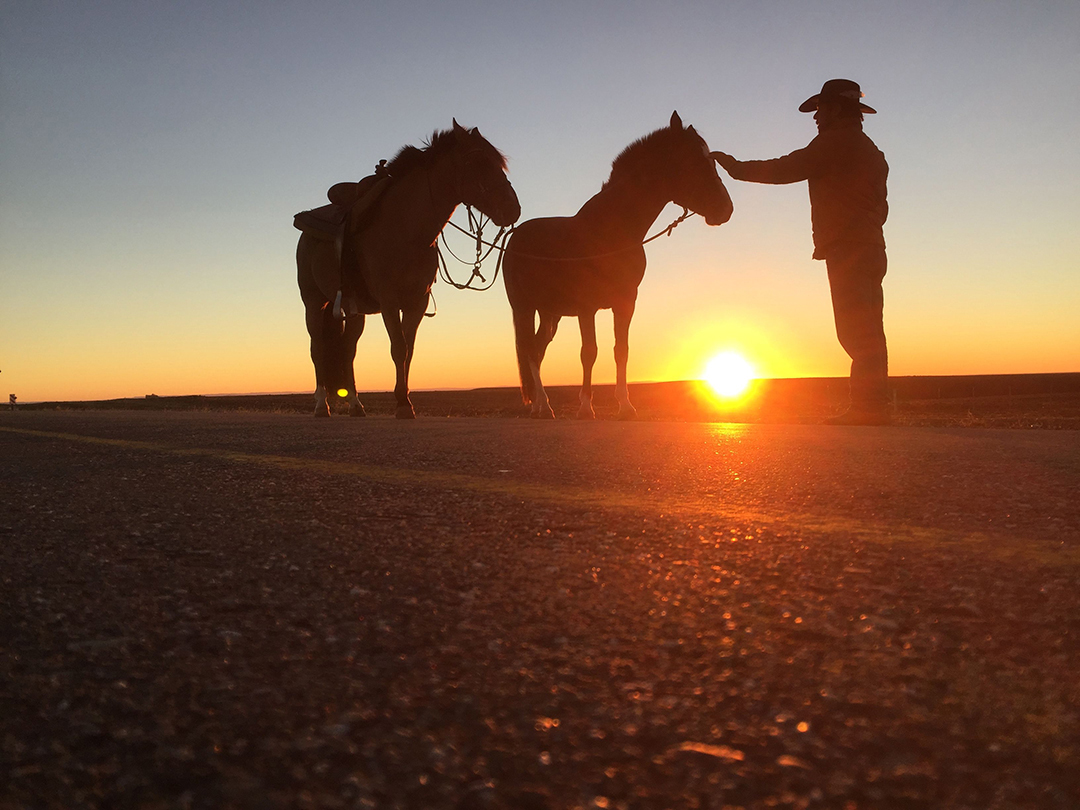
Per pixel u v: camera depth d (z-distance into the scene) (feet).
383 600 6.00
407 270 29.76
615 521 8.77
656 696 4.13
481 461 14.62
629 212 29.07
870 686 4.18
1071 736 3.60
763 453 14.94
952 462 13.05
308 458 15.80
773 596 5.82
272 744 3.75
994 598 5.64
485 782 3.37
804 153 25.82
